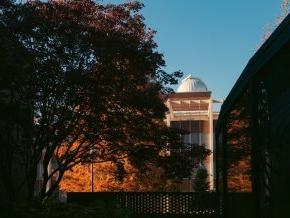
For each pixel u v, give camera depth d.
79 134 15.36
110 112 15.04
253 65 4.54
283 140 3.79
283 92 3.71
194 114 59.88
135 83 15.56
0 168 15.34
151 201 19.00
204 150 17.56
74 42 13.59
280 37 3.45
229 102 6.93
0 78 11.18
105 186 30.28
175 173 17.14
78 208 10.37
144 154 16.50
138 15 16.44
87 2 15.49
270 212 4.27
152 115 15.97
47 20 13.70
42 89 13.59
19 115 12.60
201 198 18.78
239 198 6.28
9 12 13.32
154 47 16.47
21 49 12.29
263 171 4.52
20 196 17.94
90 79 13.90
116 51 14.17
